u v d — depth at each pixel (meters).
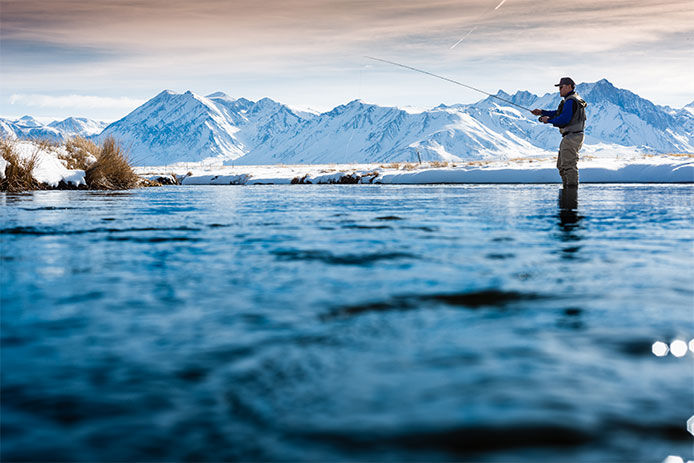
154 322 2.62
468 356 2.12
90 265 4.17
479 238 5.53
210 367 2.03
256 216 8.30
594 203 10.19
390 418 1.63
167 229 6.55
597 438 1.51
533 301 2.97
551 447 1.47
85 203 11.74
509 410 1.67
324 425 1.59
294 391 1.81
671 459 1.41
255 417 1.64
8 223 7.33
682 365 2.01
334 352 2.18
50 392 1.83
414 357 2.12
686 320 2.60
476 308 2.84
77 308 2.88
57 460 1.43
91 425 1.60
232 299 3.05
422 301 2.98
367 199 12.66
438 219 7.48
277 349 2.21
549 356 2.12
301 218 7.90
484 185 20.72
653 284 3.38
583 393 1.78
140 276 3.74
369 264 4.11
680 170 20.08
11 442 1.52
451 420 1.61
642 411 1.66
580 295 3.12
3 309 2.88
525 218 7.50
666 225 6.59
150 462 1.41
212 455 1.44
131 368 2.03
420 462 1.41
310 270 3.89
